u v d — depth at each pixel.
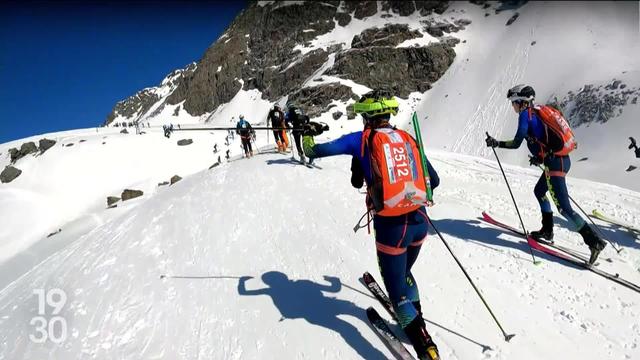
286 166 11.57
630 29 78.12
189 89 164.12
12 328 5.00
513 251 5.54
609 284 4.68
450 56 93.94
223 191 9.20
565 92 66.56
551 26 87.75
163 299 5.01
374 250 5.64
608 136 50.78
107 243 7.14
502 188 9.66
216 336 4.18
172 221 7.52
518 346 3.68
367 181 3.30
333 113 82.94
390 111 3.35
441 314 4.16
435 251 5.56
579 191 10.34
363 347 3.73
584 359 3.53
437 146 73.06
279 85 129.50
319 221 6.93
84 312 4.96
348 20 136.75
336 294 4.63
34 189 52.66
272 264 5.56
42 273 6.83
